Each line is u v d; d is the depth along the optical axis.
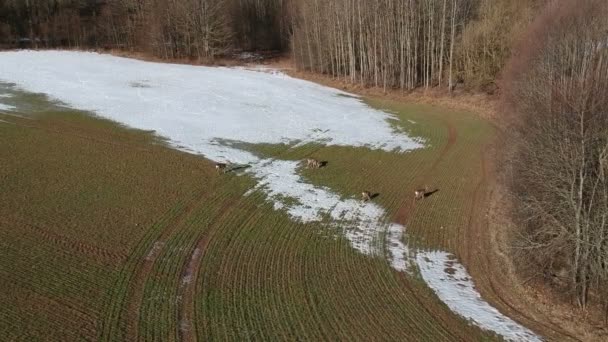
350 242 31.05
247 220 33.16
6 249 28.25
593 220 25.38
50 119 50.84
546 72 38.50
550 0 59.03
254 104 61.34
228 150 45.78
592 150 24.89
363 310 24.48
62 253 28.17
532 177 28.56
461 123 56.78
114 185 37.19
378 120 57.53
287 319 23.53
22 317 22.78
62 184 36.84
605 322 24.11
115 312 23.50
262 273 27.23
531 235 27.58
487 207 35.91
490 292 26.69
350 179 40.69
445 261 29.47
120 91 63.19
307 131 52.41
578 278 26.17
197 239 30.47
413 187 39.41
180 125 51.75
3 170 38.53
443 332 23.14
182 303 24.41
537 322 24.31
